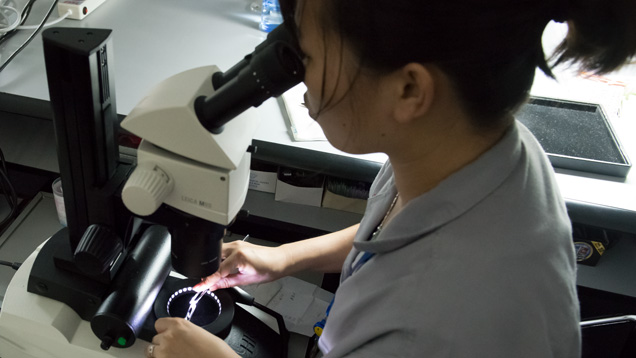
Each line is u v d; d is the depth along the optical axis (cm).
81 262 74
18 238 115
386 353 55
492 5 43
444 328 51
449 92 49
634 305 130
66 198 74
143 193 57
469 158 55
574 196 98
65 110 66
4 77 108
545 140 108
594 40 48
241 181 61
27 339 82
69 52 61
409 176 60
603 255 120
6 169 122
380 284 59
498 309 50
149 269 82
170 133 55
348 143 56
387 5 43
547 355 53
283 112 109
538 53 50
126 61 117
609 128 113
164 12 138
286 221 118
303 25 49
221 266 91
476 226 53
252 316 89
